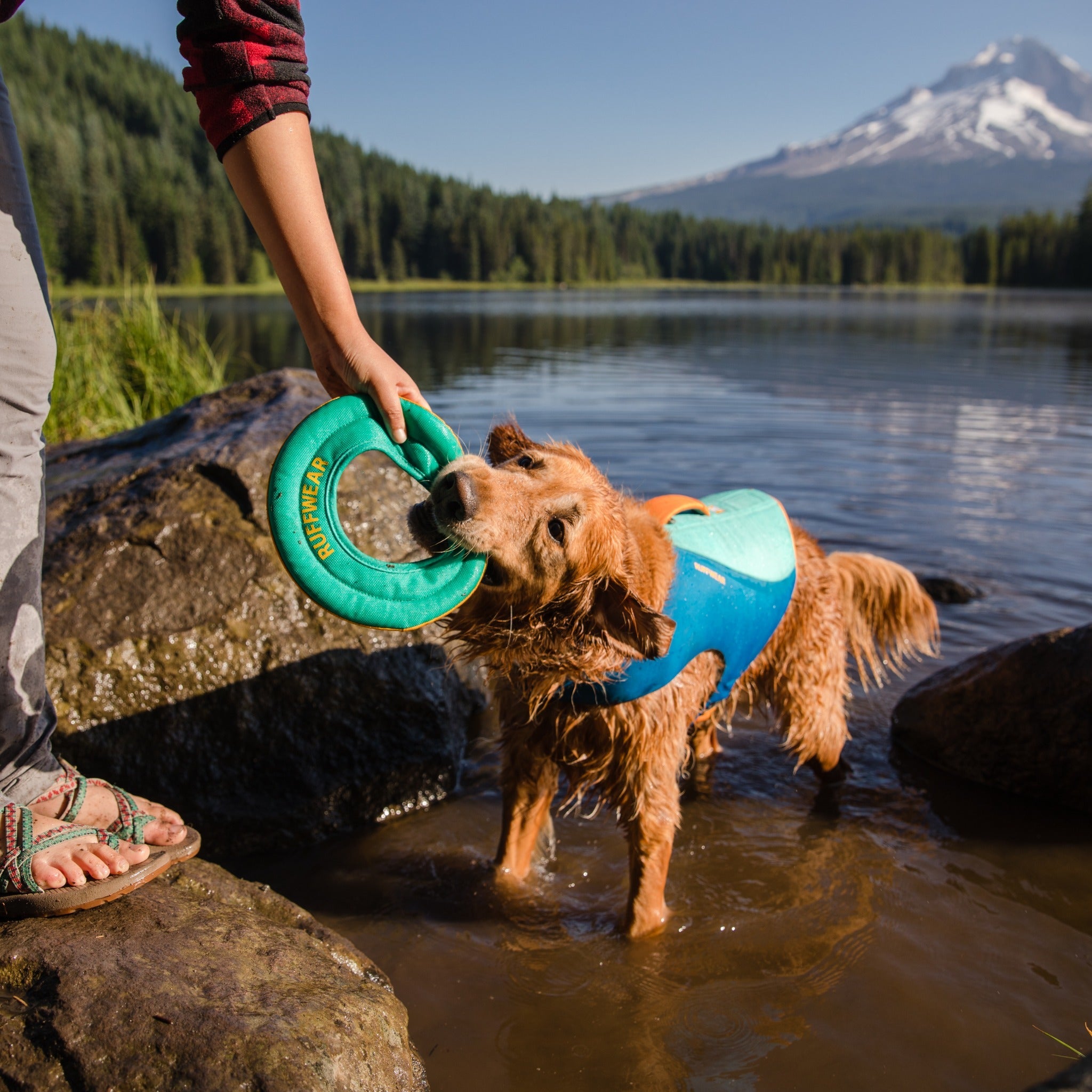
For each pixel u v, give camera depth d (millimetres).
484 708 2275
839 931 1511
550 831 1771
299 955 1195
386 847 1752
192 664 1788
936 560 2996
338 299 1225
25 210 1138
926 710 2086
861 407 5879
